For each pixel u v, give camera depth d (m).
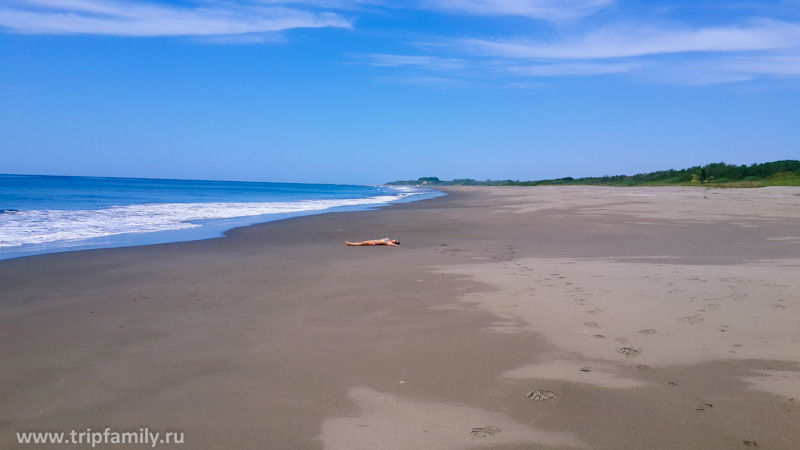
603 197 36.25
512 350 4.94
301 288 7.82
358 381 4.30
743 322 5.49
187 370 4.56
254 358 4.85
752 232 13.80
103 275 8.76
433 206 31.44
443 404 3.85
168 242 13.28
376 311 6.46
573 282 7.77
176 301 7.01
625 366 4.47
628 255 10.55
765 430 3.34
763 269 8.46
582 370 4.41
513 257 10.70
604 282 7.69
